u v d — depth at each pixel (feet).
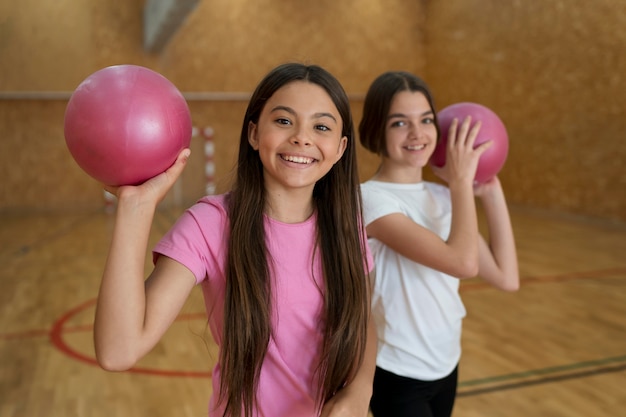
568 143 25.86
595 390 8.80
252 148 3.55
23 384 9.18
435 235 4.42
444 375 4.87
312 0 34.12
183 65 32.45
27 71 30.22
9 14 29.78
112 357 2.84
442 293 4.85
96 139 2.99
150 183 3.10
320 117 3.33
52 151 30.89
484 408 8.22
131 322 2.85
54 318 12.82
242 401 3.29
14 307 13.73
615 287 14.75
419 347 4.77
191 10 22.21
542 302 13.58
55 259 19.17
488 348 10.64
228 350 3.28
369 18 35.32
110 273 2.88
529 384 9.03
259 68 33.50
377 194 4.70
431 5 35.50
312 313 3.48
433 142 4.84
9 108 30.17
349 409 3.30
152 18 27.43
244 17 33.04
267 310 3.31
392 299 4.81
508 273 5.25
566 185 26.16
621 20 22.71
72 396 8.73
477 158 4.65
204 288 3.53
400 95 4.79
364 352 3.66
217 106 33.22
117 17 31.19
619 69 22.95
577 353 10.32
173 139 3.12
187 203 33.06
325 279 3.53
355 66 35.32
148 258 17.62
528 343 10.87
